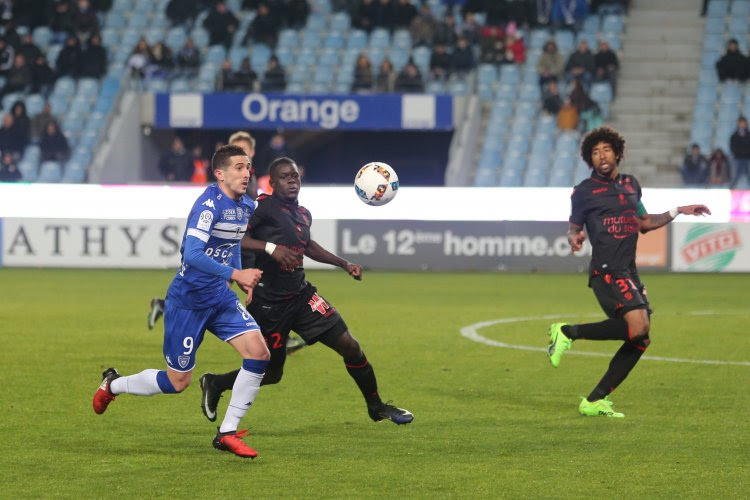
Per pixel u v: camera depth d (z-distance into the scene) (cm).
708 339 3788
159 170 8600
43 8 8962
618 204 2353
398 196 7075
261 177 7712
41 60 8456
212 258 1962
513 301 5125
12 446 2044
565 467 1891
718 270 6900
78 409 2431
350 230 7088
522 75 8500
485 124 8262
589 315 4519
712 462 1931
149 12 9100
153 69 8369
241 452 1917
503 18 8581
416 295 5412
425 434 2183
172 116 8150
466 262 7038
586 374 3003
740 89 8275
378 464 1911
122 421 2298
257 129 8988
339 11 9056
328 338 2167
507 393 2694
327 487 1745
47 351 3394
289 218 2183
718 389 2759
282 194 2188
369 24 8750
